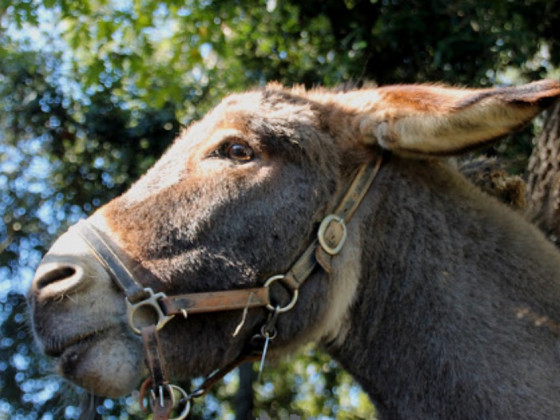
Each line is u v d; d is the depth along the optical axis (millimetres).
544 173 4355
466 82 6730
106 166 9141
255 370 9055
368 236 3201
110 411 8320
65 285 2951
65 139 9422
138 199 3209
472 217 3217
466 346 3004
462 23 6602
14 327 9094
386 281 3172
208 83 8172
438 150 3125
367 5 7121
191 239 3107
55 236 9219
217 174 3168
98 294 3012
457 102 2906
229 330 3141
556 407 2857
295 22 7359
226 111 3309
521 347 2967
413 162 3299
